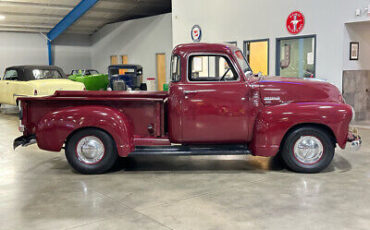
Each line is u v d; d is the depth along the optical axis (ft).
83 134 16.81
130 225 11.37
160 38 62.49
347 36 29.32
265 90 16.70
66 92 18.43
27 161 19.88
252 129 16.85
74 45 80.53
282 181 15.57
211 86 16.67
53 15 64.75
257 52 36.55
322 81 17.42
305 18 31.40
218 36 39.27
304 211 12.23
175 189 14.82
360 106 31.30
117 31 72.74
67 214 12.35
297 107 16.16
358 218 11.60
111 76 44.55
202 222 11.49
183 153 16.96
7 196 14.25
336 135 16.05
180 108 16.72
